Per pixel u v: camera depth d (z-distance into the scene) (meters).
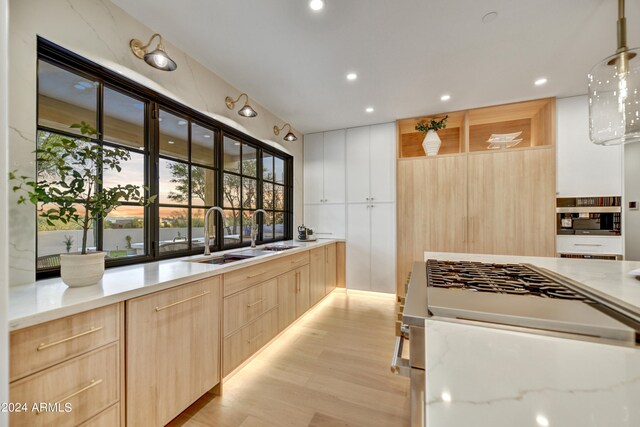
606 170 2.71
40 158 1.16
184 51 2.05
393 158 3.63
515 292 0.99
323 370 1.94
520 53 2.06
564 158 2.83
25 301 0.98
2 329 0.66
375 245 3.71
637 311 0.75
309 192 4.10
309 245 3.06
